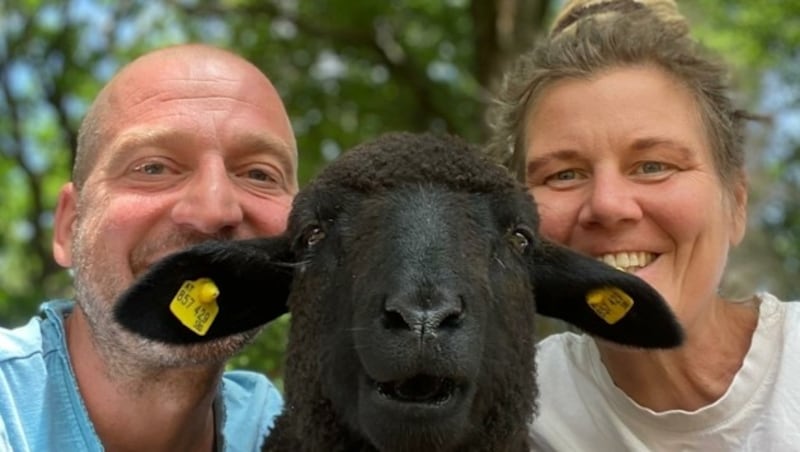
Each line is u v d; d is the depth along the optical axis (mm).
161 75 1180
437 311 955
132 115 1171
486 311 1004
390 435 979
